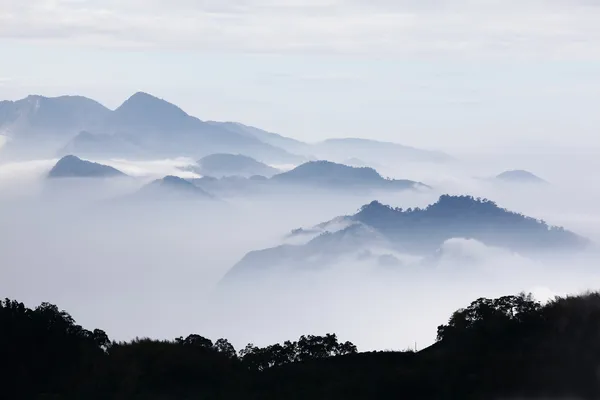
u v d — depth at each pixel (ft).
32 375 337.72
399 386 304.71
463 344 335.06
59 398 317.42
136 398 313.12
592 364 281.95
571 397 269.03
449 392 291.79
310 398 308.40
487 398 279.90
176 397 315.17
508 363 295.69
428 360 329.93
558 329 315.78
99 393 318.45
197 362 338.34
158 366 332.60
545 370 284.61
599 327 306.96
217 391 322.34
